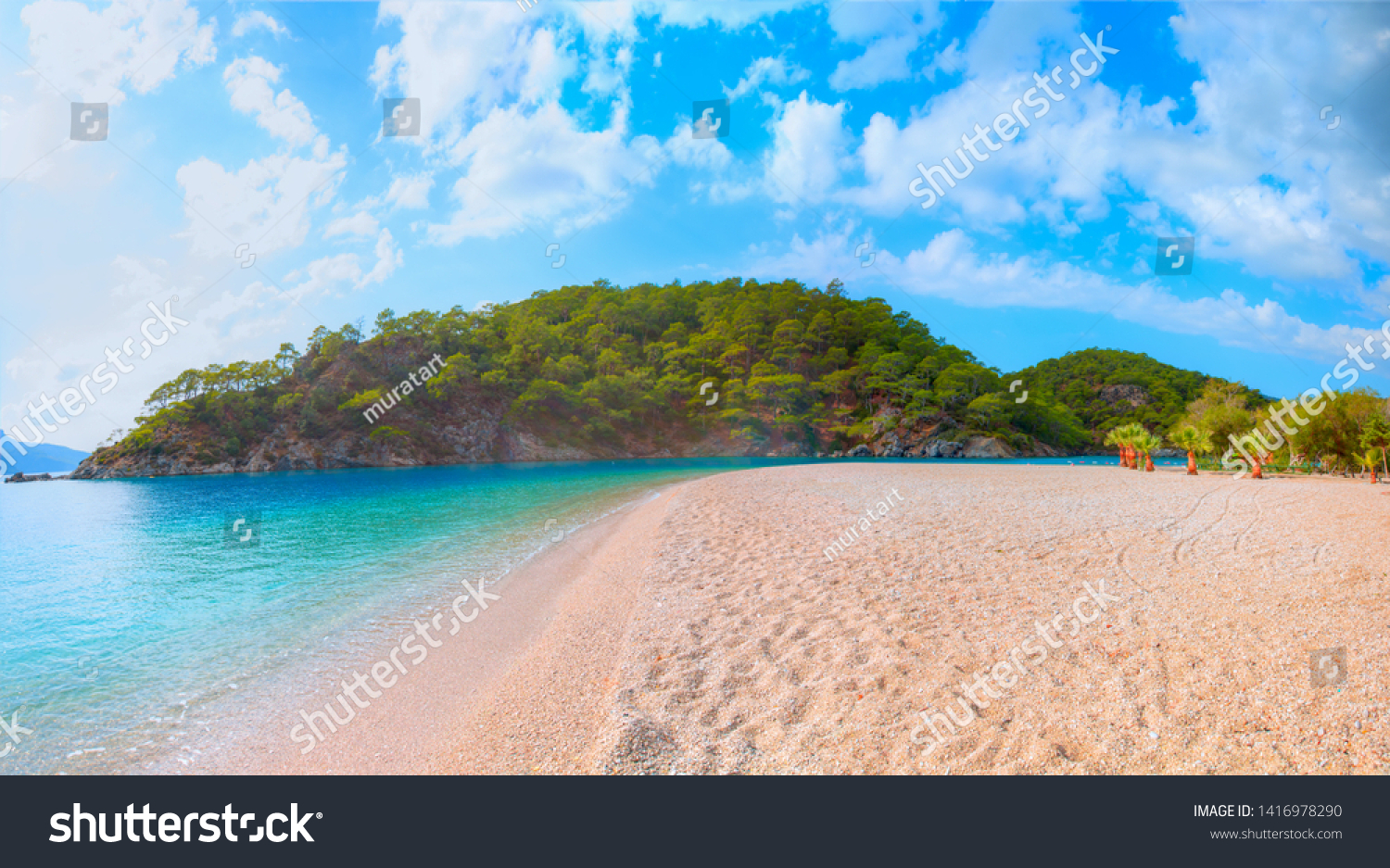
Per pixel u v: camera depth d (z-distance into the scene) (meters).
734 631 6.66
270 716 5.69
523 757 4.65
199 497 31.05
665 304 137.88
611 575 9.99
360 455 68.56
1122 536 10.65
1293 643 5.27
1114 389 122.75
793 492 20.95
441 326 97.44
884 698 4.86
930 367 108.19
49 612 9.42
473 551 13.38
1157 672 4.93
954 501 16.61
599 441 92.12
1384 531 10.01
